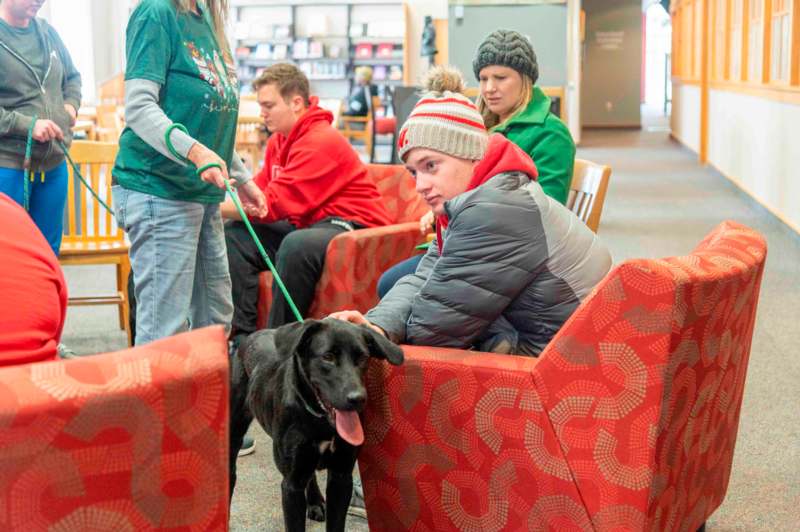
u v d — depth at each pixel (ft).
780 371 12.56
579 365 5.98
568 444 6.08
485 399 6.37
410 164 7.47
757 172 26.84
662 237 22.91
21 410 3.71
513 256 6.69
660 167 38.55
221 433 4.22
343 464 6.75
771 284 17.65
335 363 6.15
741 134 29.60
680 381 5.93
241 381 7.52
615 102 65.46
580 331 5.94
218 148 9.05
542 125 10.57
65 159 12.21
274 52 54.95
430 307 6.85
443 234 7.18
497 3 35.42
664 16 93.76
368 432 7.01
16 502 3.81
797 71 22.58
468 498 6.62
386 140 49.42
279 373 6.80
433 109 7.23
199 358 4.13
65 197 12.26
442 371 6.52
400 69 54.39
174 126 8.22
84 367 3.94
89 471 3.92
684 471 6.39
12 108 11.50
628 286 5.74
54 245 12.27
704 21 37.88
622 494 5.95
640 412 5.84
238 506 8.63
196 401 4.11
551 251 6.77
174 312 8.88
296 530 6.71
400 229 12.16
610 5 64.54
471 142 7.24
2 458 3.74
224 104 8.94
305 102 12.89
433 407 6.62
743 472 9.36
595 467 6.01
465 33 35.58
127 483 4.03
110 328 14.83
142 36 8.32
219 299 9.61
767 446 10.01
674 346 5.74
